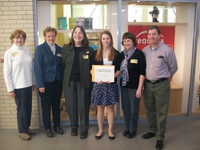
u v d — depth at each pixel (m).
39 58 2.79
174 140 2.97
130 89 2.79
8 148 2.76
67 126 3.45
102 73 2.71
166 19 3.76
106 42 2.67
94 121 3.52
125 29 3.56
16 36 2.72
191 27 3.66
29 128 3.28
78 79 2.84
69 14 3.62
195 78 3.82
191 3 3.57
